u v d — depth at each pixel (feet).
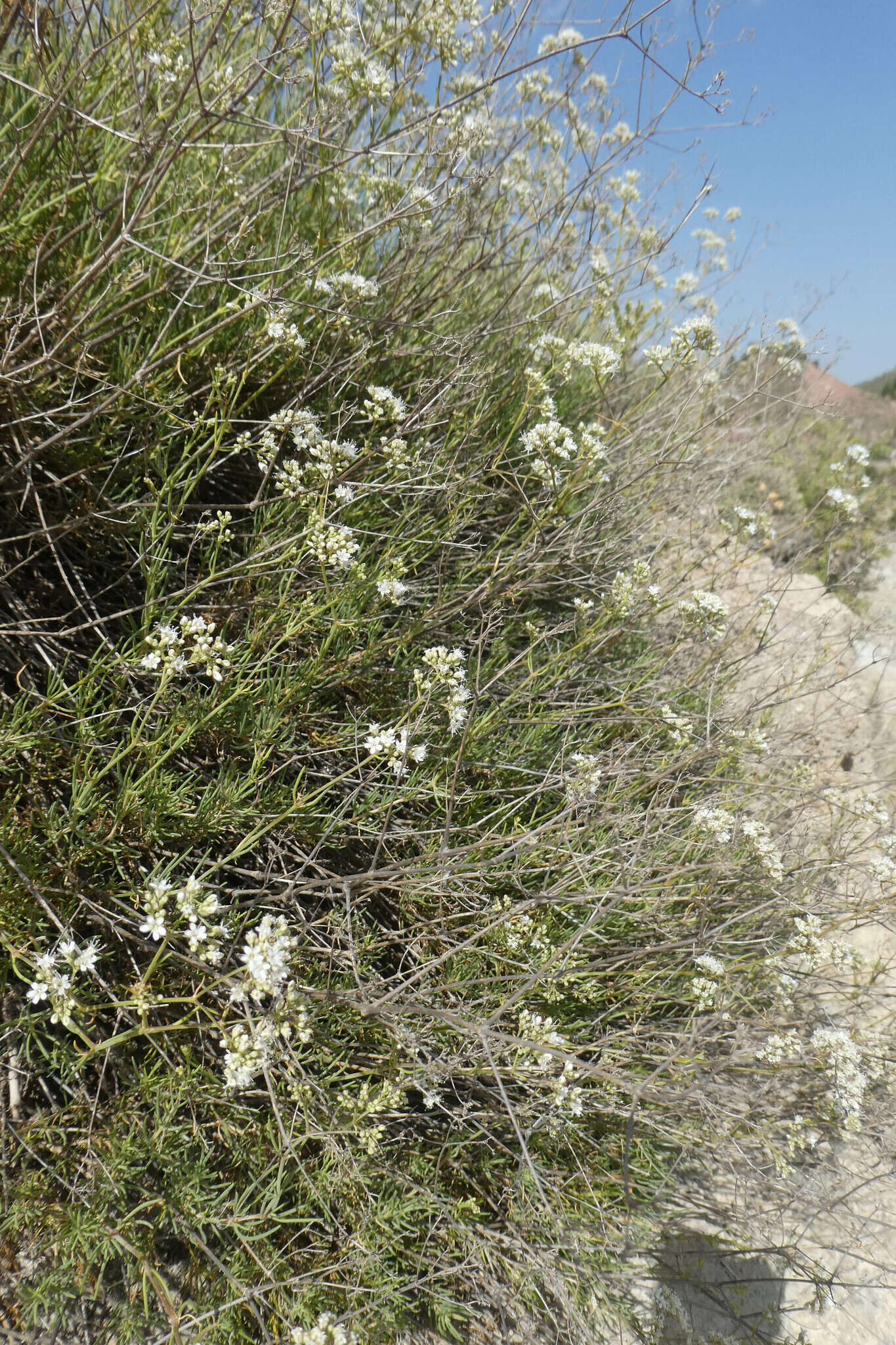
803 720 15.12
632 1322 8.13
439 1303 7.37
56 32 7.37
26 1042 6.52
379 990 7.69
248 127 9.44
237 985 5.85
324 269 9.29
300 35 7.36
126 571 9.23
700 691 12.30
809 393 15.42
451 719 7.69
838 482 13.38
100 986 7.23
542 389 9.61
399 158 10.12
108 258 6.60
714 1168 9.62
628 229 13.80
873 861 9.92
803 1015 10.59
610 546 12.05
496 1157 8.36
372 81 7.59
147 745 6.92
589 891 7.75
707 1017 8.82
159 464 8.32
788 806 11.59
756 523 12.61
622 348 13.82
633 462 12.21
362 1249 6.67
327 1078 7.31
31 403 7.87
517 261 11.98
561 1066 7.37
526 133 10.50
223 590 9.25
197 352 8.21
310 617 7.62
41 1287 5.89
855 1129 8.54
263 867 8.73
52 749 7.47
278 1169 6.98
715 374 13.61
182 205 8.87
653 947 8.50
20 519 8.70
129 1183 6.50
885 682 17.20
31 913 6.79
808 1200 8.91
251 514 9.85
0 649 8.16
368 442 8.83
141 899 7.20
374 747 7.41
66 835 7.28
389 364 11.59
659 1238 8.50
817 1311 8.54
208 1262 6.70
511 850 7.48
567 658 10.00
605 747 11.57
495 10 9.62
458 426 11.19
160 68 7.13
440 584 10.18
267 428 8.09
